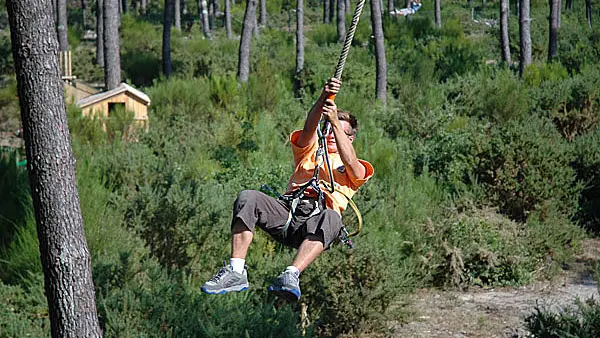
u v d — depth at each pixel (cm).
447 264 1385
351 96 2394
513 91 2434
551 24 3800
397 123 2252
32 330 916
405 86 2803
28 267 1103
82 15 6781
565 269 1473
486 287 1380
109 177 1451
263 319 873
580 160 1858
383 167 1730
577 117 2209
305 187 630
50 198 662
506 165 1678
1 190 1228
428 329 1158
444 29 4734
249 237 593
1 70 3541
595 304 929
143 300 898
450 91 2734
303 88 3003
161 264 1200
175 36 4778
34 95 650
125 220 1248
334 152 668
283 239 627
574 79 2472
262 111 2370
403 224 1427
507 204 1675
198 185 1347
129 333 847
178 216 1195
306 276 1088
